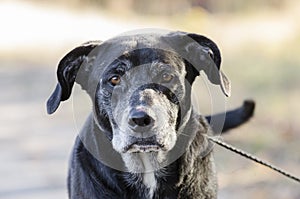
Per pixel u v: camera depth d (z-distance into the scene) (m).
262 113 16.53
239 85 20.45
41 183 13.10
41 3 48.38
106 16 44.50
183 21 30.11
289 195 11.54
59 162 14.68
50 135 17.30
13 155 15.31
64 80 7.34
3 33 40.28
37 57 33.91
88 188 7.27
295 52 25.75
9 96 23.42
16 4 47.59
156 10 43.00
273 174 12.41
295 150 13.87
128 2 44.53
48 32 40.38
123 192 7.25
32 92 24.11
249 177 12.09
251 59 24.88
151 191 7.27
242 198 11.38
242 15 36.75
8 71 29.86
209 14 37.09
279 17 34.66
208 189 7.34
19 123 18.89
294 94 18.88
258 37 29.70
